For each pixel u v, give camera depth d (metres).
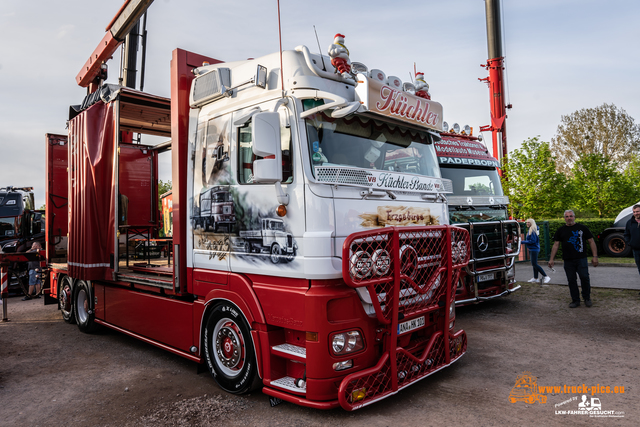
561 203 14.76
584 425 3.37
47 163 8.12
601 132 35.56
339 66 3.80
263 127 3.40
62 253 8.35
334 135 3.75
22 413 3.93
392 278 3.56
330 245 3.37
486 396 3.96
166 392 4.30
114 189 5.94
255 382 3.94
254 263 3.81
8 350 6.06
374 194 3.75
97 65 8.78
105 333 7.00
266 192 3.73
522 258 14.02
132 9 7.35
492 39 15.80
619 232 14.61
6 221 12.93
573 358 4.96
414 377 3.89
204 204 4.40
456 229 4.32
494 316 7.17
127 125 7.25
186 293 4.68
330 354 3.34
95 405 4.05
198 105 4.59
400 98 4.14
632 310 7.12
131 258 7.58
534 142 14.92
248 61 4.14
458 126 8.27
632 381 4.23
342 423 3.48
